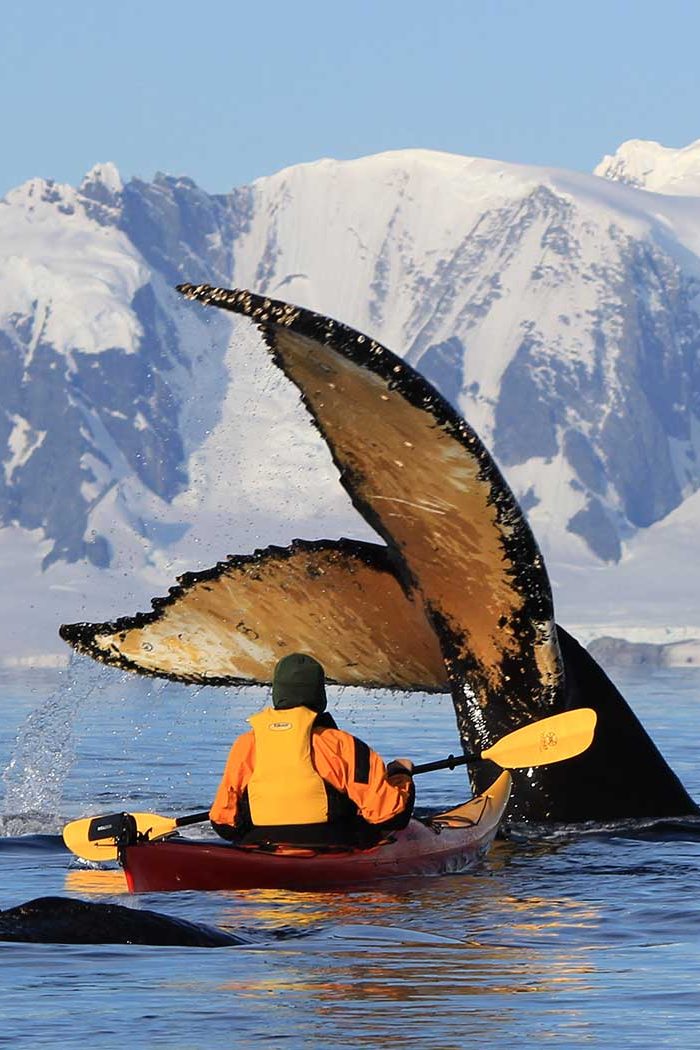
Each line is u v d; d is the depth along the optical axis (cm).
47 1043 1580
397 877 2525
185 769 4797
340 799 2558
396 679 2819
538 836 2870
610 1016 1683
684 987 1806
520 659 2705
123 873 2720
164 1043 1579
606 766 2909
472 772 2894
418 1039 1596
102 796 4031
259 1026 1638
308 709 2572
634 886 2491
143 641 2828
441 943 2042
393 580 2700
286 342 2420
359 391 2445
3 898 2486
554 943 2070
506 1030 1630
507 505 2536
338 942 2028
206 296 2411
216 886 2456
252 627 2788
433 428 2459
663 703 9569
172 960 1897
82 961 1884
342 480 2605
